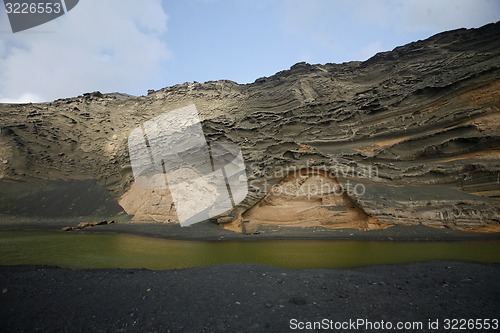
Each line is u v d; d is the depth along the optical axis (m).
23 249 18.05
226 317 7.93
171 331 7.31
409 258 13.68
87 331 7.36
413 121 24.66
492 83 22.45
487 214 17.12
